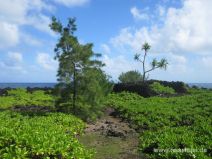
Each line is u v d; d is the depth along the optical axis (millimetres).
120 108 33031
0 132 14867
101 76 28625
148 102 37344
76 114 26797
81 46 26703
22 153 13031
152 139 18609
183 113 28891
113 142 21016
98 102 27500
